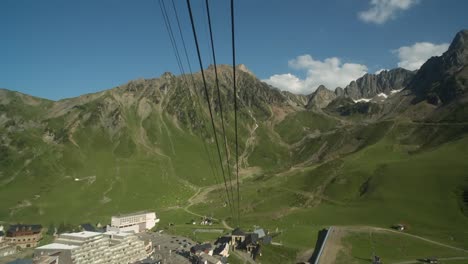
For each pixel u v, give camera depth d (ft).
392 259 416.46
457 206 613.11
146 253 501.56
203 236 593.42
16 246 529.86
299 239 518.37
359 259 417.28
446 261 411.13
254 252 476.95
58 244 449.06
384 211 640.99
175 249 525.75
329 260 414.62
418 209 627.46
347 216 646.33
